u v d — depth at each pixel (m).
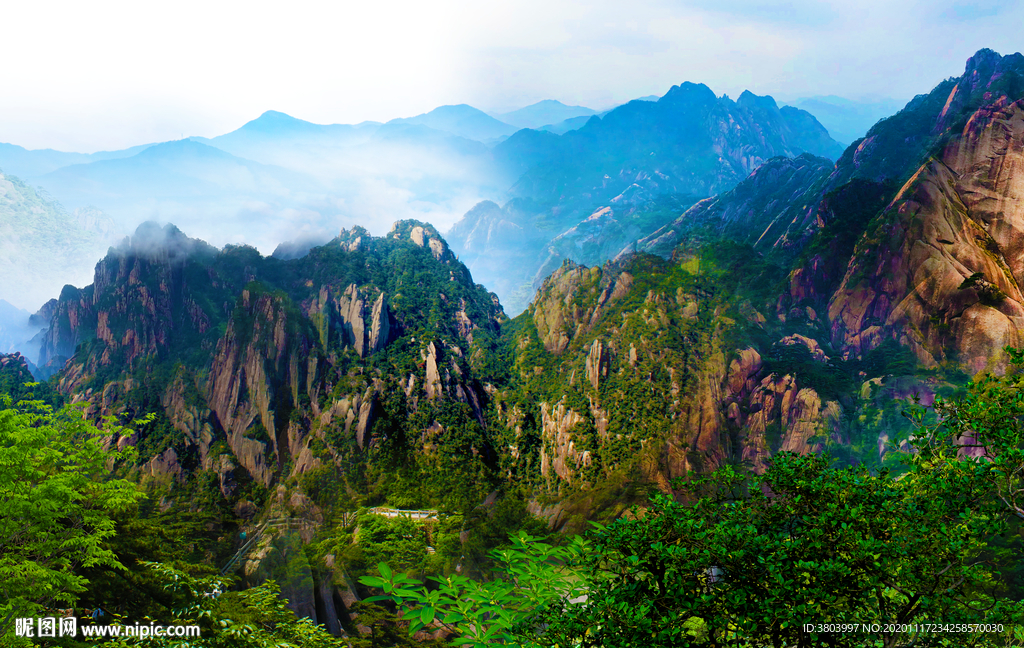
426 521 111.44
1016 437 17.33
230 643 20.39
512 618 18.72
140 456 141.38
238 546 112.88
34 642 26.81
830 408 118.19
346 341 168.38
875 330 129.75
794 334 138.12
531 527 107.69
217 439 153.25
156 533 53.03
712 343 139.12
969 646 15.77
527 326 182.88
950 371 114.31
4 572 27.05
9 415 30.55
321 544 98.62
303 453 142.75
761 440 123.25
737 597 14.55
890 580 15.45
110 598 38.97
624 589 15.80
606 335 150.50
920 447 19.33
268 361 159.00
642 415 128.25
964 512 16.55
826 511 15.70
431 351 162.75
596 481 120.88
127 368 171.62
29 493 29.91
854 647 14.77
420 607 19.23
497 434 153.38
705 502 16.92
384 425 145.38
